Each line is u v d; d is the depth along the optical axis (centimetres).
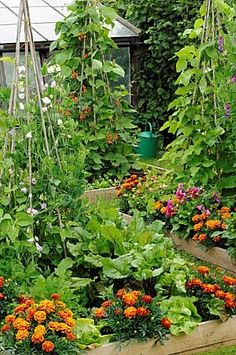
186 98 481
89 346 286
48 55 802
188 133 480
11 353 270
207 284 331
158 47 843
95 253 356
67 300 307
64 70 625
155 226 389
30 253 348
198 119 471
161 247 340
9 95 362
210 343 314
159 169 673
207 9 470
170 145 495
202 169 475
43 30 810
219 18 464
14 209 349
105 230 358
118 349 290
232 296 324
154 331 297
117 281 341
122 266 334
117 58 868
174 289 334
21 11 352
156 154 852
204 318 321
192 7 828
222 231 441
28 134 347
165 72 862
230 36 445
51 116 364
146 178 583
